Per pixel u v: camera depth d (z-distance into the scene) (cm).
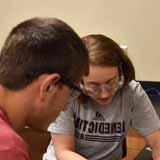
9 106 72
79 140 140
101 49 122
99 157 142
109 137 139
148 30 216
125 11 216
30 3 227
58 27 74
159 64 220
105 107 138
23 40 72
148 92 220
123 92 140
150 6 211
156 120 145
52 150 143
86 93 129
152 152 144
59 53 71
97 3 218
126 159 156
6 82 71
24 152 68
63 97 75
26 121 74
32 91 71
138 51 221
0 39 237
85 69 77
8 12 232
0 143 66
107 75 122
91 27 224
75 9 222
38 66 70
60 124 135
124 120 141
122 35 221
